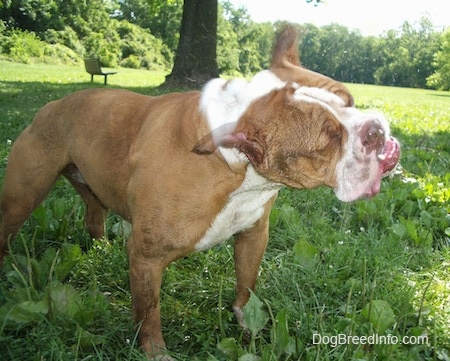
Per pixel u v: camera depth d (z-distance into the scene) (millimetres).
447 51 25688
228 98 1326
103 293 1773
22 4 19156
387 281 1834
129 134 1559
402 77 35531
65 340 1486
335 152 1273
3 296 1651
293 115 1266
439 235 2281
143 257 1444
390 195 2510
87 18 21312
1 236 1819
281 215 2258
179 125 1405
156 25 25734
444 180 2914
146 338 1501
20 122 4215
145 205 1414
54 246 2049
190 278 1889
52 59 16891
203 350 1536
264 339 1603
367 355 1451
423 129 5355
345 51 36875
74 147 1664
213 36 8609
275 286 1786
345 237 2121
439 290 1836
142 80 11211
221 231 1448
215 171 1366
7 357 1458
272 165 1296
